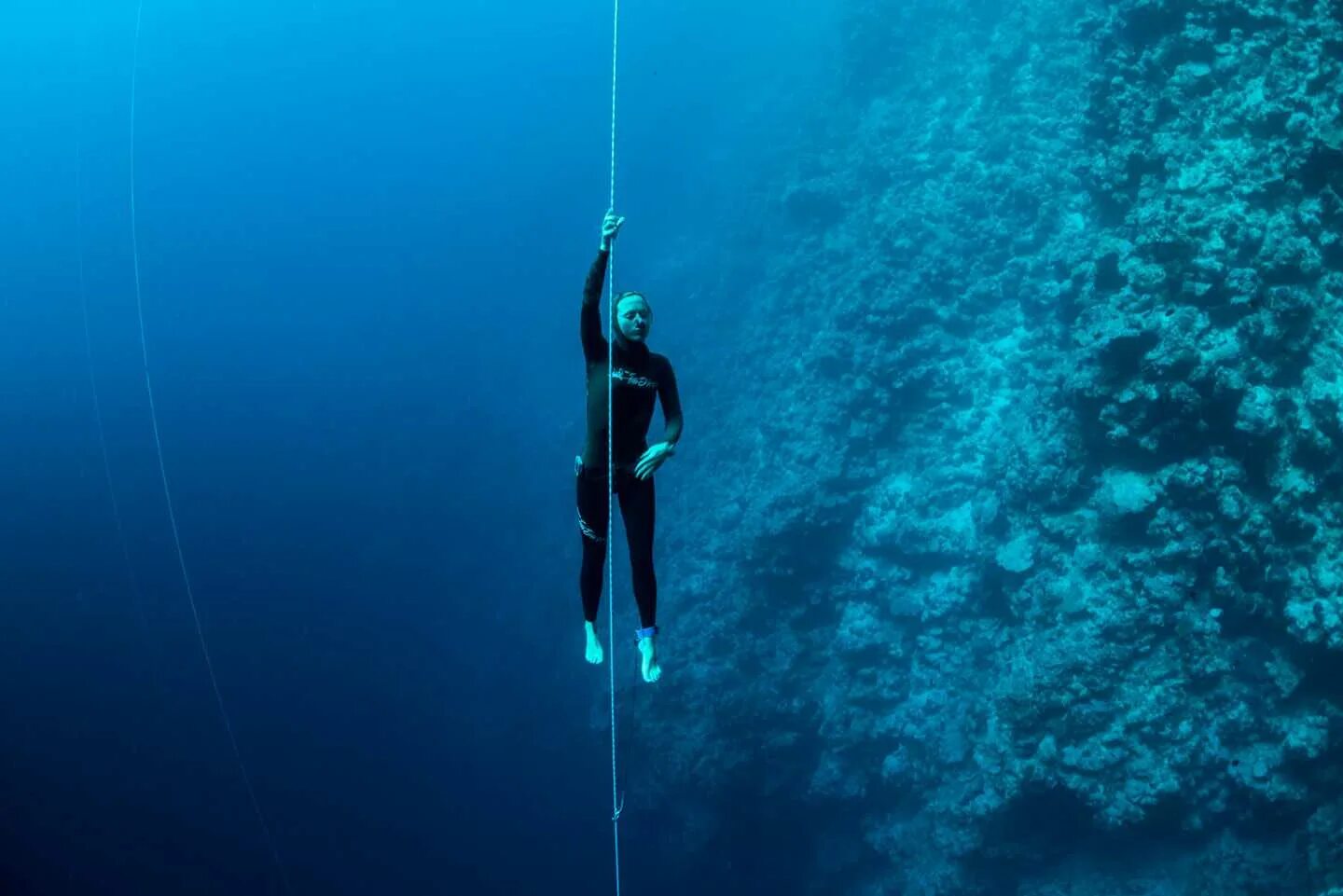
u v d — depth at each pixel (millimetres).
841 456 23703
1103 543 15672
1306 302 13211
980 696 18969
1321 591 12891
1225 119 14938
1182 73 15539
